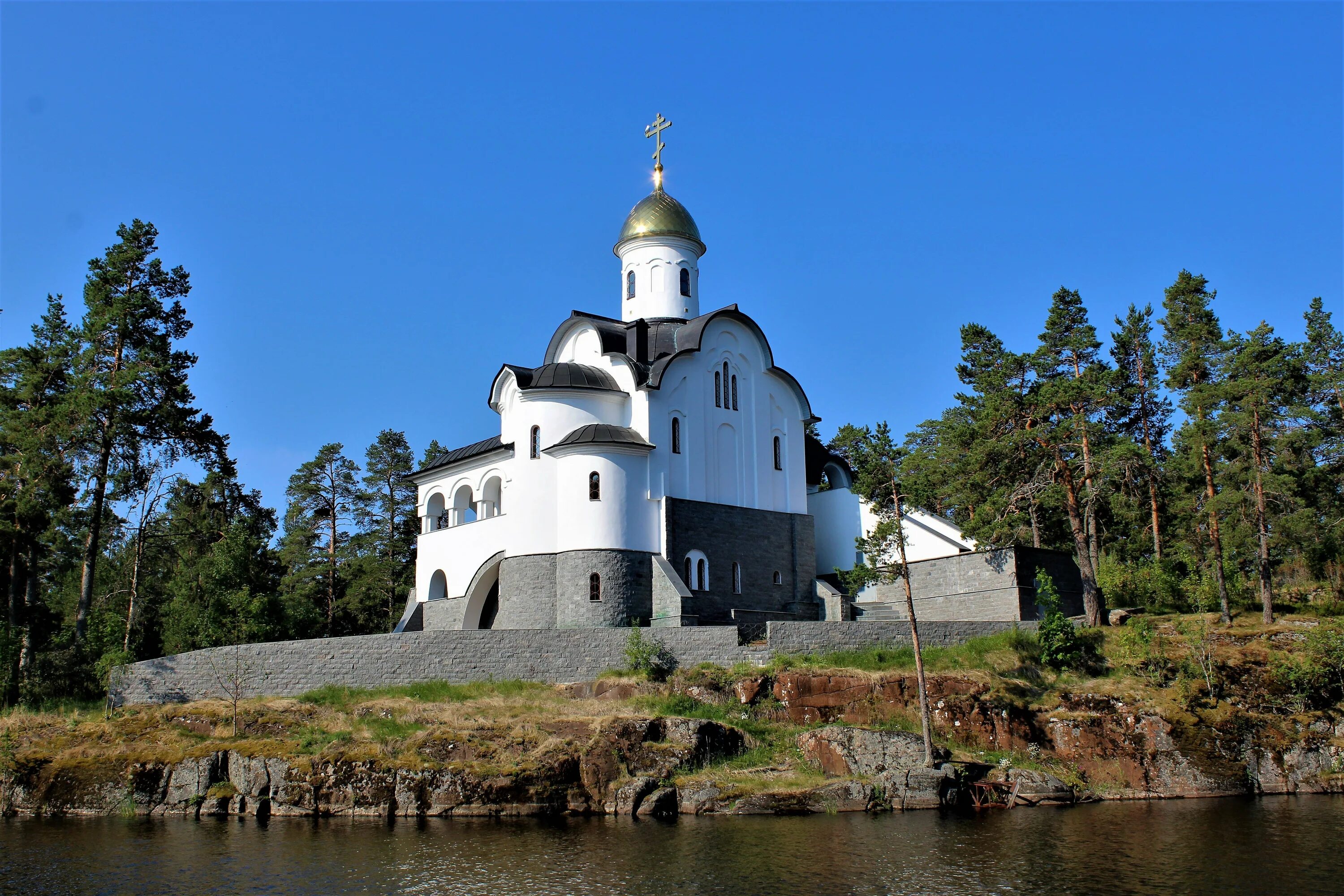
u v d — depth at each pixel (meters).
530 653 43.75
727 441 55.62
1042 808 38.06
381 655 42.44
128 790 36.91
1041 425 52.81
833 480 61.97
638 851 31.03
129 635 51.28
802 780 38.03
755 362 57.69
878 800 37.66
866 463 44.41
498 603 53.44
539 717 39.78
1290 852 31.02
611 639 44.31
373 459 76.38
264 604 48.69
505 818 35.59
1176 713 42.53
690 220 61.16
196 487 60.88
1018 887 27.53
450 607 55.59
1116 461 50.19
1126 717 42.19
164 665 42.03
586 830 33.94
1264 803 39.03
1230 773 41.38
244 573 50.69
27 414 49.28
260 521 63.03
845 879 28.23
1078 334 61.38
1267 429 53.31
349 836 33.06
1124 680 45.19
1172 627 49.75
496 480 56.19
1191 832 33.78
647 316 59.72
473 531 55.09
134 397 48.53
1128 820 35.72
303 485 73.88
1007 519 51.25
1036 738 41.91
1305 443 56.56
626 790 36.47
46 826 35.06
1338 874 28.59
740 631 45.53
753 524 55.41
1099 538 66.31
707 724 39.28
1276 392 53.72
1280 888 27.39
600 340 54.84
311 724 39.50
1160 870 29.08
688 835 33.25
